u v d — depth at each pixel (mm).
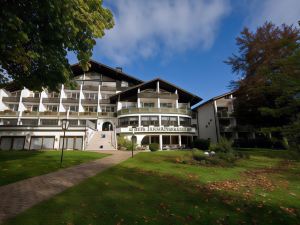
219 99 46469
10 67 9656
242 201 7016
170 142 39625
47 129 32062
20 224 4867
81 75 50500
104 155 21250
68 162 15328
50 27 7918
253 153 23969
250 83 28469
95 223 5031
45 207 6020
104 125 45344
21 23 6641
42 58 8672
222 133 44094
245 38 32625
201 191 8156
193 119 54031
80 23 8812
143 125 40312
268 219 5594
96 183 9078
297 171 13312
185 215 5703
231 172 12734
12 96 45969
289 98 11414
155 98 43281
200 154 19062
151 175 11180
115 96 44844
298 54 9852
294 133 10078
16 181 9242
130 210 5953
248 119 31484
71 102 46719
